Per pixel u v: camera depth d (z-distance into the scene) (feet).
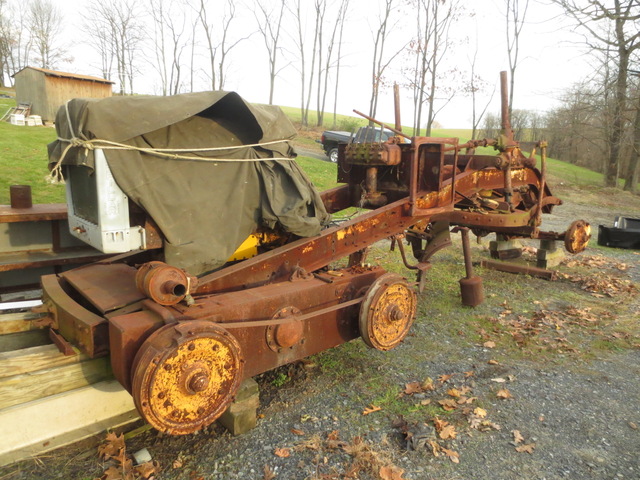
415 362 14.26
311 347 11.57
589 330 17.25
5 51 194.59
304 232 11.60
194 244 9.93
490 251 26.30
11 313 11.82
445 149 15.08
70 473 9.00
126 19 124.67
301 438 10.32
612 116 67.62
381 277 12.23
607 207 59.41
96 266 12.49
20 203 15.51
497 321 17.74
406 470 9.41
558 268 25.40
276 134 11.14
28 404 9.14
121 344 8.33
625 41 62.64
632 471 9.55
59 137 10.11
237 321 9.84
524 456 9.96
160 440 10.21
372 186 15.61
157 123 9.21
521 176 19.17
